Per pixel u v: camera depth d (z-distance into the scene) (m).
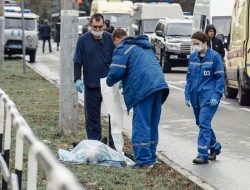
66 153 21.88
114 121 22.33
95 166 21.16
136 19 94.19
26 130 10.83
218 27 62.16
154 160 21.77
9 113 15.39
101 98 24.14
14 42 86.81
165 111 39.25
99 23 23.80
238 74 43.66
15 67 73.12
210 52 22.97
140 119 21.30
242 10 43.22
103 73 24.02
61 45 27.03
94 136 24.30
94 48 23.95
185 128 32.38
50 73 69.06
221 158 24.44
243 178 21.09
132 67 21.23
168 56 74.75
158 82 21.23
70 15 26.67
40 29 134.75
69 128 27.14
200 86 23.02
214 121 35.16
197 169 22.39
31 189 11.54
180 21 78.19
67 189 7.15
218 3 63.34
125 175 20.09
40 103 40.06
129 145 25.88
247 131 31.58
